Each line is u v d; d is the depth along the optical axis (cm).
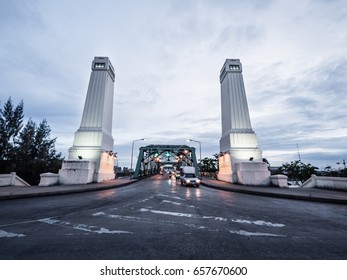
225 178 2597
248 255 359
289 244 414
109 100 2803
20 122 3444
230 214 722
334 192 1394
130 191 1577
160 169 8094
